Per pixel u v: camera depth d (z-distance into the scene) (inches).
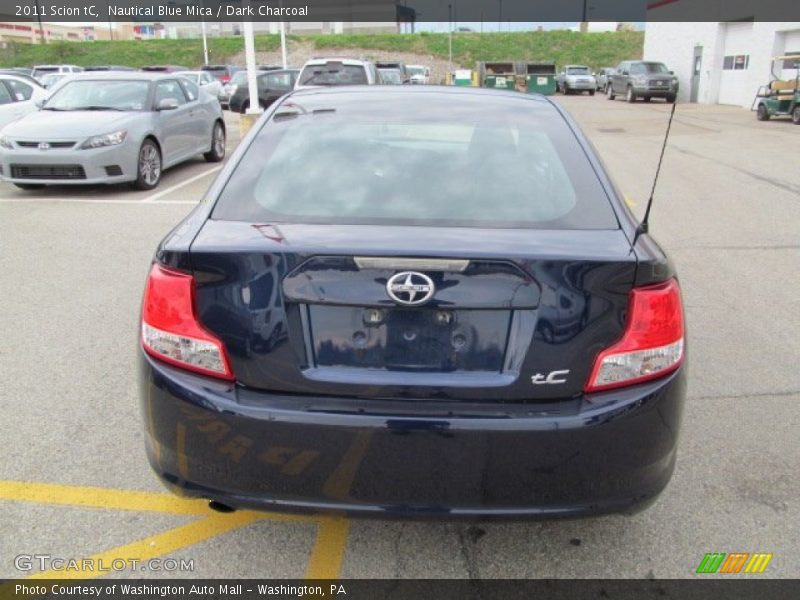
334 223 95.1
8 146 355.6
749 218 331.6
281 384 87.0
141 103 405.1
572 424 84.5
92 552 105.7
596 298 86.0
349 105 127.4
